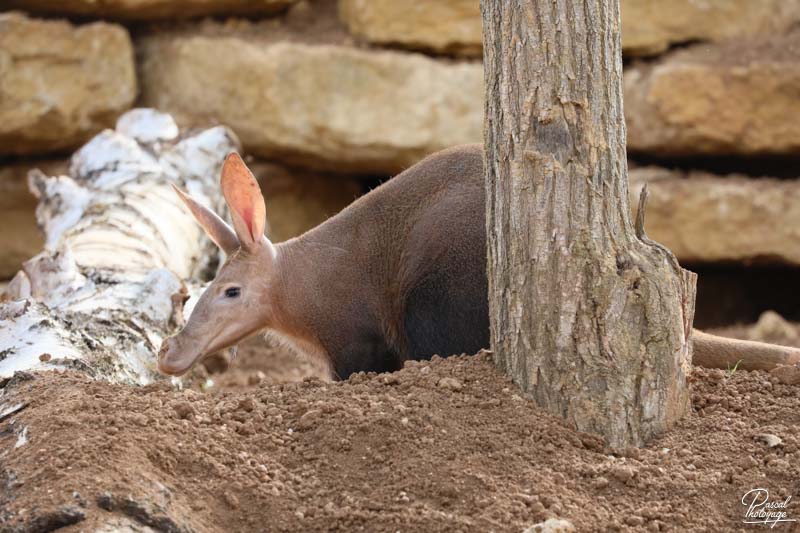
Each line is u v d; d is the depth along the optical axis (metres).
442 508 7.25
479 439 7.88
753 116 18.59
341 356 11.62
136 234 14.08
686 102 18.64
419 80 19.08
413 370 8.98
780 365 9.61
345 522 7.12
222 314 11.09
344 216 11.82
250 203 10.98
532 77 8.30
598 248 8.23
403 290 11.33
